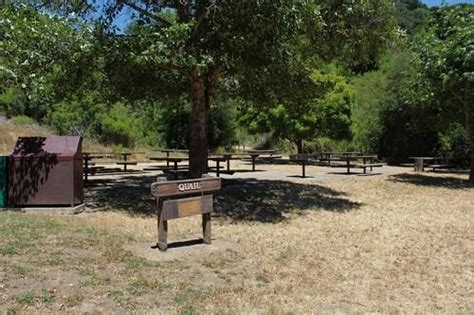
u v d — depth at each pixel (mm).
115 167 20719
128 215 9945
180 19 11211
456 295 6008
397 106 25031
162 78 13328
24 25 9758
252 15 9805
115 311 4812
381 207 11969
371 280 6445
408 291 6090
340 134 24859
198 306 5125
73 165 10008
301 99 13984
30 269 5652
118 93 13633
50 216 9133
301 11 10172
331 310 5340
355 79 33438
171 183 7062
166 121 32562
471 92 16688
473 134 17500
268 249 7641
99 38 9727
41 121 30531
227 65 10867
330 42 12078
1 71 9367
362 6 11562
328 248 7910
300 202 12172
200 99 12141
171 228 8805
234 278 6148
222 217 10023
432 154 24344
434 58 16766
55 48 9938
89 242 7082
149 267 6262
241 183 15195
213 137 32531
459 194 14352
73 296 5035
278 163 25000
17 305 4695
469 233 9250
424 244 8383
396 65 26906
